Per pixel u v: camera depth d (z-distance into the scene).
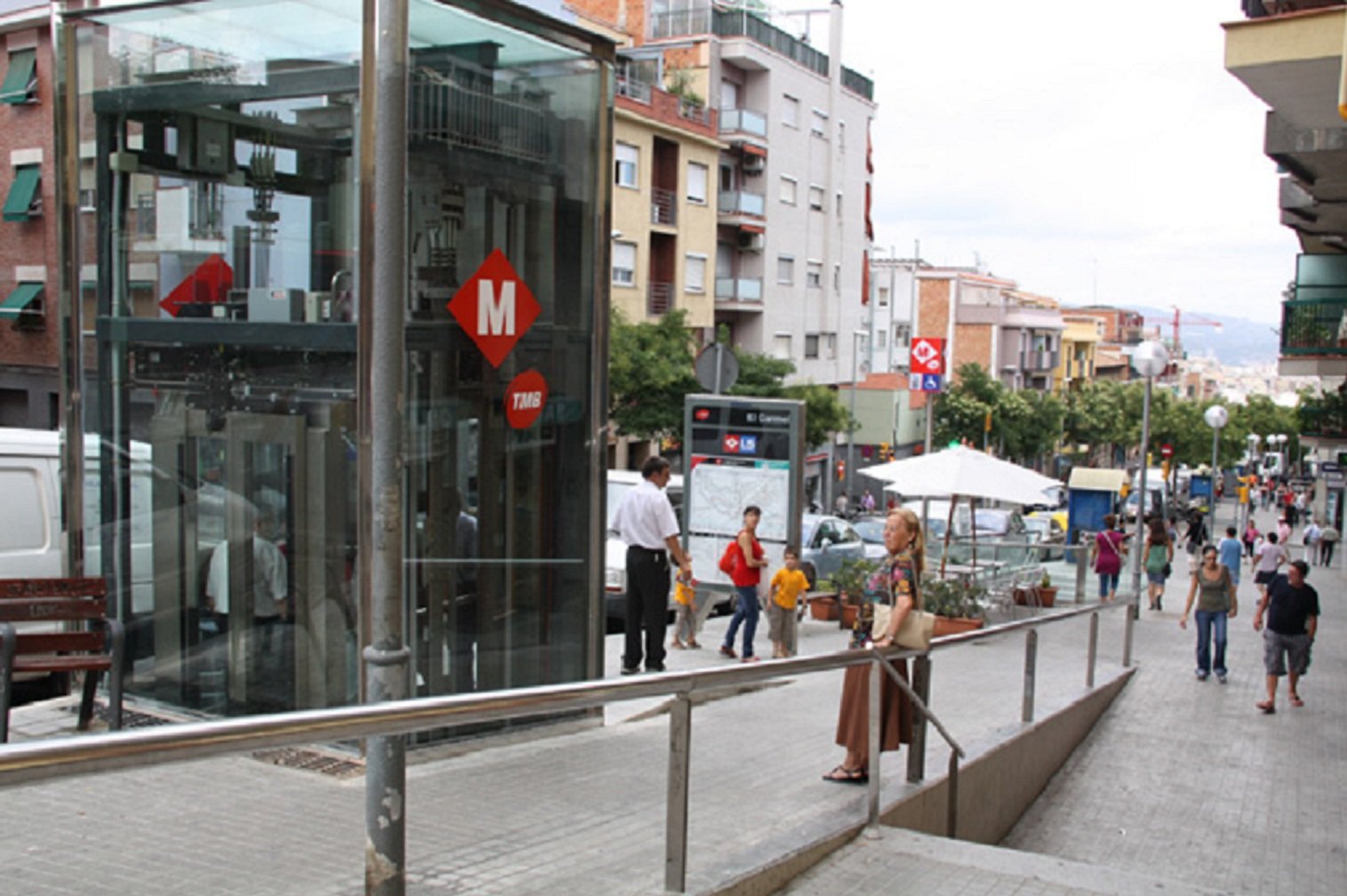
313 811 4.26
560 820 4.74
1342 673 17.94
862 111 55.50
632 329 34.66
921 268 86.88
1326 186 19.36
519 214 6.90
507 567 6.90
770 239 48.56
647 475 9.55
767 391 39.19
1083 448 88.62
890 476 17.62
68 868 3.42
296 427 6.22
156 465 6.75
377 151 3.90
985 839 7.88
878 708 5.76
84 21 6.82
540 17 6.76
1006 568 20.05
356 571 6.00
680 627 12.22
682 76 44.97
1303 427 30.88
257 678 6.39
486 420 6.77
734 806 5.52
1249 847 8.78
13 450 8.90
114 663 6.04
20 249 29.67
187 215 6.54
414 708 3.29
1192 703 14.69
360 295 5.81
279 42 6.14
